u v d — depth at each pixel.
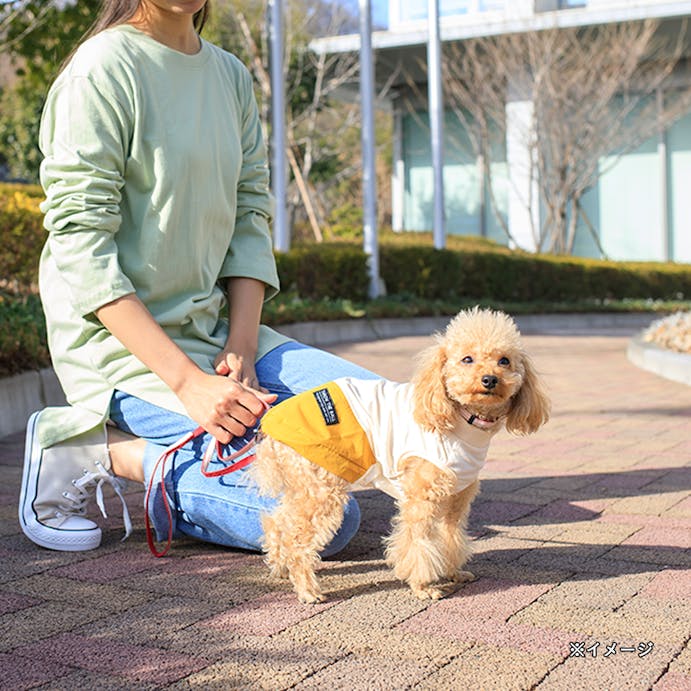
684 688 2.16
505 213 23.95
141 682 2.20
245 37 19.58
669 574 3.04
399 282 16.56
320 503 2.84
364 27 14.77
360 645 2.42
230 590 2.89
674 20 20.47
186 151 3.32
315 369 3.47
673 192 23.39
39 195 10.44
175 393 3.16
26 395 6.11
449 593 2.87
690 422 6.51
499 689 2.15
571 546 3.39
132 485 4.39
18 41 8.74
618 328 17.72
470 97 22.50
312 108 20.69
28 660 2.33
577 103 21.69
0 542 3.43
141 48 3.33
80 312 3.19
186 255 3.38
